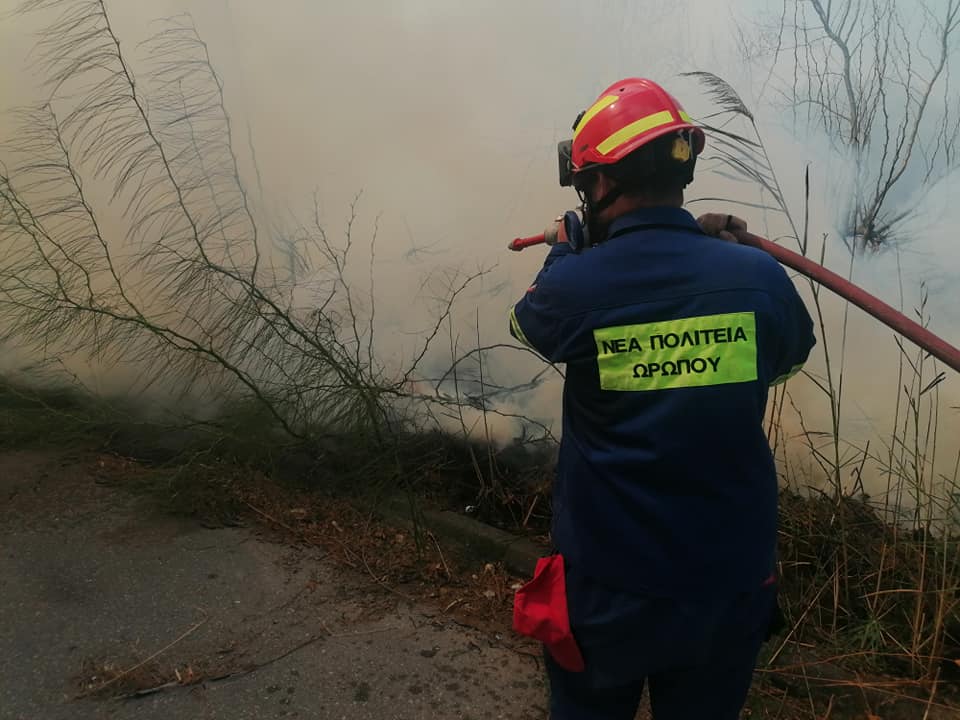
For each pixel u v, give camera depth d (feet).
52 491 9.98
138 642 7.68
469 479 10.82
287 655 7.62
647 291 4.57
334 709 7.04
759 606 4.91
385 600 8.48
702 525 4.55
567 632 4.98
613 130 4.90
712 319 4.48
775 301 4.59
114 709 6.90
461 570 9.09
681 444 4.46
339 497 10.27
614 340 4.57
